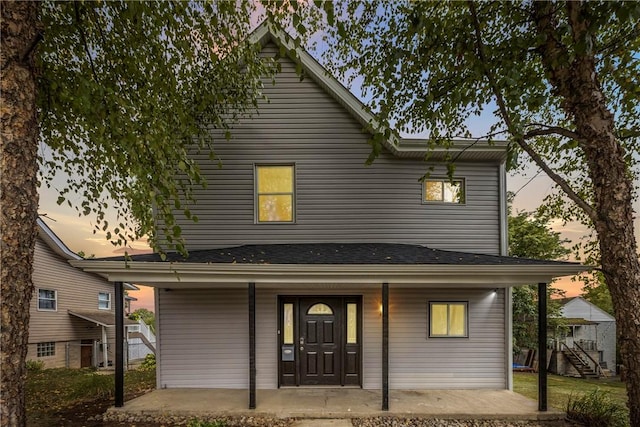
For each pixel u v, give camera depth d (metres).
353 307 6.75
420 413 5.18
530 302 12.60
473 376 6.61
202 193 6.90
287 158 7.02
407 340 6.65
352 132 7.05
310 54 7.06
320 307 6.74
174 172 4.18
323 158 7.04
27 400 5.91
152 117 3.96
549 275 5.29
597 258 6.55
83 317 13.35
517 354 13.66
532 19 4.46
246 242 6.91
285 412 5.20
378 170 7.05
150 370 9.18
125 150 3.49
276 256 5.82
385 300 5.42
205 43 5.07
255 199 6.97
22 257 3.15
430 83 4.75
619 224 4.00
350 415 5.17
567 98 4.32
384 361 5.36
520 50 4.48
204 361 6.57
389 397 5.93
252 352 5.39
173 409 5.23
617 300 4.01
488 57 4.58
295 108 7.06
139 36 4.28
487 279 5.40
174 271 5.20
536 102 4.25
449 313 6.75
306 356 6.65
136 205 3.56
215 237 6.88
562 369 14.84
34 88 3.32
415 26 4.34
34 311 11.84
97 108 3.48
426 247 6.91
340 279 5.40
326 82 6.83
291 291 6.71
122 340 5.38
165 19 4.26
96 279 15.12
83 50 4.31
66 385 7.05
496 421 5.11
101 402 5.81
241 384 6.53
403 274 5.39
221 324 6.63
